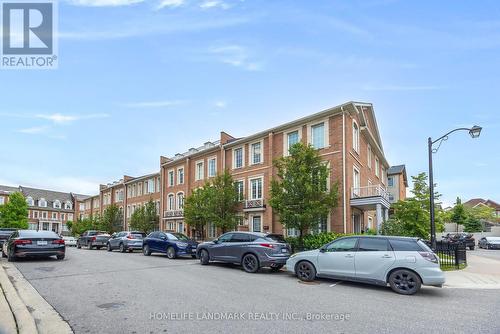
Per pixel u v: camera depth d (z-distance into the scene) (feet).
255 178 84.94
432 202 47.88
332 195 60.70
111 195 172.04
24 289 28.66
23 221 187.21
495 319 21.86
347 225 66.03
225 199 80.38
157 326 19.12
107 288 29.37
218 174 85.10
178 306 23.50
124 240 75.10
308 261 36.32
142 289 29.14
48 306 23.17
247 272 41.91
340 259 34.14
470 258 67.00
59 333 17.84
